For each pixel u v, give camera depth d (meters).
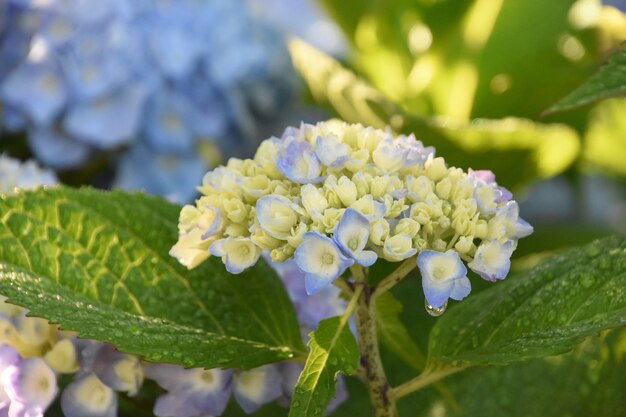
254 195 0.51
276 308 0.57
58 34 0.83
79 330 0.52
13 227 0.55
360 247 0.49
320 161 0.52
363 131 0.53
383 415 0.54
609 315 0.51
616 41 0.79
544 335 0.52
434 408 0.65
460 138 0.73
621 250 0.53
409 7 0.82
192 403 0.56
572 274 0.53
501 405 0.64
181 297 0.56
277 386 0.57
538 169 0.75
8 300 0.52
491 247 0.50
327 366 0.50
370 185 0.51
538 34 0.80
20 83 0.83
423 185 0.51
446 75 0.81
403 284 0.70
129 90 0.83
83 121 0.82
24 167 0.71
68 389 0.56
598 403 0.62
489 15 0.80
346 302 0.61
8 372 0.54
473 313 0.55
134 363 0.56
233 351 0.55
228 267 0.51
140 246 0.56
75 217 0.56
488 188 0.52
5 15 0.83
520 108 0.81
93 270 0.55
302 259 0.48
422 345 0.68
